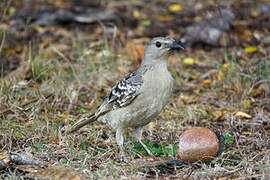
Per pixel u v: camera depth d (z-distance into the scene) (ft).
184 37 58.08
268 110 45.83
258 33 58.59
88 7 65.31
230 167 35.81
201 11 64.03
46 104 45.27
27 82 47.11
